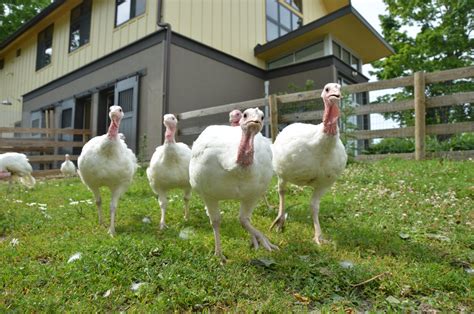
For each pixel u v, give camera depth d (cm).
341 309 108
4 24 1033
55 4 669
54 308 107
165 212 217
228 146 137
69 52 680
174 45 496
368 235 173
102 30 602
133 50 529
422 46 846
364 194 243
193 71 517
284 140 181
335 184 281
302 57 632
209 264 138
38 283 124
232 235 183
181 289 116
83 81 630
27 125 779
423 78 345
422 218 191
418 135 344
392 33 930
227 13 584
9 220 210
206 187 144
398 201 221
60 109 684
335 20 547
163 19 492
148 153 488
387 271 131
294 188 279
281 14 706
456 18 808
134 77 521
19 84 852
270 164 148
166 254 145
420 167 304
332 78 567
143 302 111
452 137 412
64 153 662
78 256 145
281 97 411
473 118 400
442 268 135
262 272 135
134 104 516
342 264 140
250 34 627
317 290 120
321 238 170
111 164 194
